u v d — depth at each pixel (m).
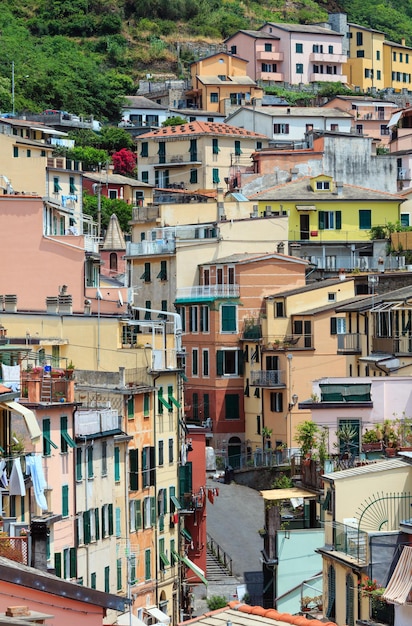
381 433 149.12
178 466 179.25
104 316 180.25
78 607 82.44
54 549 131.62
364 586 103.88
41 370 137.12
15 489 118.31
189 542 186.12
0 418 119.06
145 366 177.00
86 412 145.12
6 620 70.25
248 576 187.75
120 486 158.00
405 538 104.75
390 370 195.75
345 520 115.12
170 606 172.75
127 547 159.00
